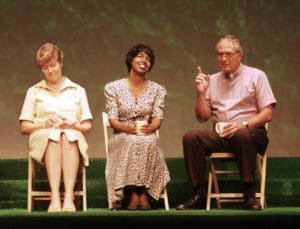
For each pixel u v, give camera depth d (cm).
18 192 870
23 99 1075
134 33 1084
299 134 1078
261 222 664
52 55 827
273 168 911
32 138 809
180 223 664
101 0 1084
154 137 812
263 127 816
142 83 837
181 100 1082
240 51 825
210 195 809
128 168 798
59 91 834
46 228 664
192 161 802
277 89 1080
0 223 664
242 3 1084
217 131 804
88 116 834
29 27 1078
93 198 872
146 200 808
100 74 1082
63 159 801
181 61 1083
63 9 1080
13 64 1076
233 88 832
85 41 1082
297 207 855
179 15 1084
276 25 1082
